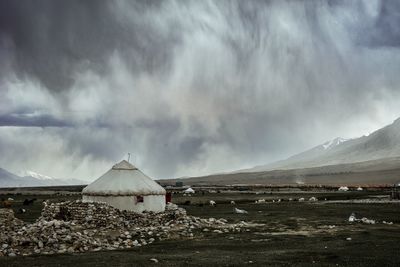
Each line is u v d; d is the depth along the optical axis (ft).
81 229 110.73
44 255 80.79
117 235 105.81
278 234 110.42
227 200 271.90
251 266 69.05
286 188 524.93
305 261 73.20
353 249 85.25
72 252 85.05
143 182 152.66
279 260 74.43
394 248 86.22
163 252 84.94
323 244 92.63
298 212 173.47
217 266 69.31
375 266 68.49
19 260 75.46
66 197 320.91
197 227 121.39
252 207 206.49
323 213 167.43
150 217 128.77
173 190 487.20
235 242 97.66
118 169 153.69
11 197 336.29
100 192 147.43
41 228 93.81
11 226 107.45
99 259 76.23
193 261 73.97
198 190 485.15
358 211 172.04
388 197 272.10
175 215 131.54
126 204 147.43
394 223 133.28
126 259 76.18
